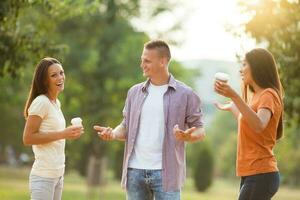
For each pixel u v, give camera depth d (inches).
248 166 265.1
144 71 282.7
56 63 281.1
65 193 1419.8
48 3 464.4
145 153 279.4
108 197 1396.4
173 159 278.7
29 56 493.4
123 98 1481.3
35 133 271.1
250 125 255.3
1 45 477.4
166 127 279.3
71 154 1557.6
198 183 2047.2
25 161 2554.1
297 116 581.6
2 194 1129.4
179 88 282.5
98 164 1391.5
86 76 1505.9
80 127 269.7
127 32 1565.0
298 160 2222.0
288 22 498.9
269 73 267.3
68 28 1523.1
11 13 443.2
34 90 280.7
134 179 281.3
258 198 264.5
